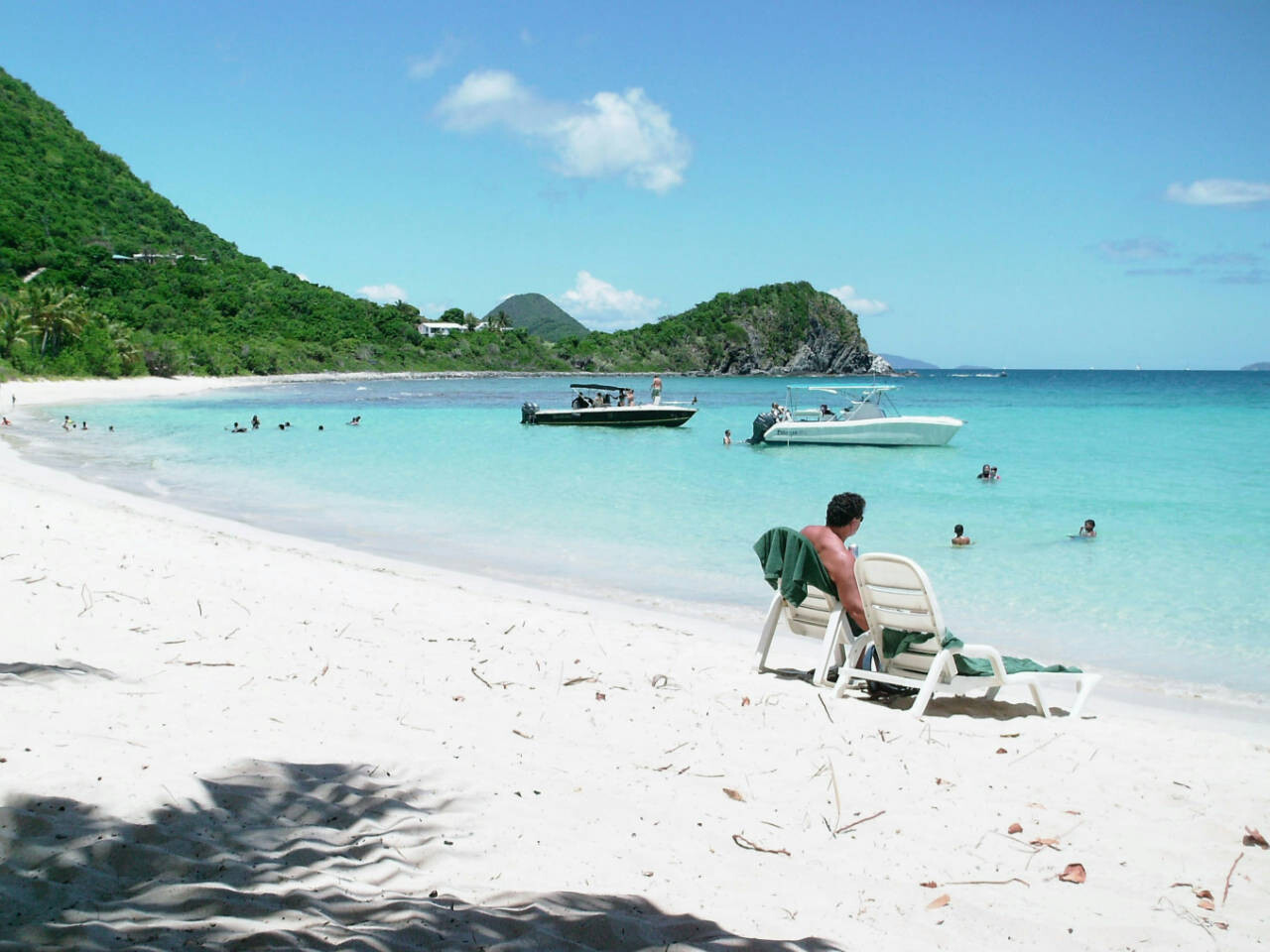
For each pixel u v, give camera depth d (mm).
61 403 53344
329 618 6902
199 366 104375
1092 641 8047
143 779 3504
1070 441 29516
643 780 4082
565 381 128125
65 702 4359
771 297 194750
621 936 2668
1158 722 5859
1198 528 13727
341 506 15688
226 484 18422
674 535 13164
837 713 5305
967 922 2980
